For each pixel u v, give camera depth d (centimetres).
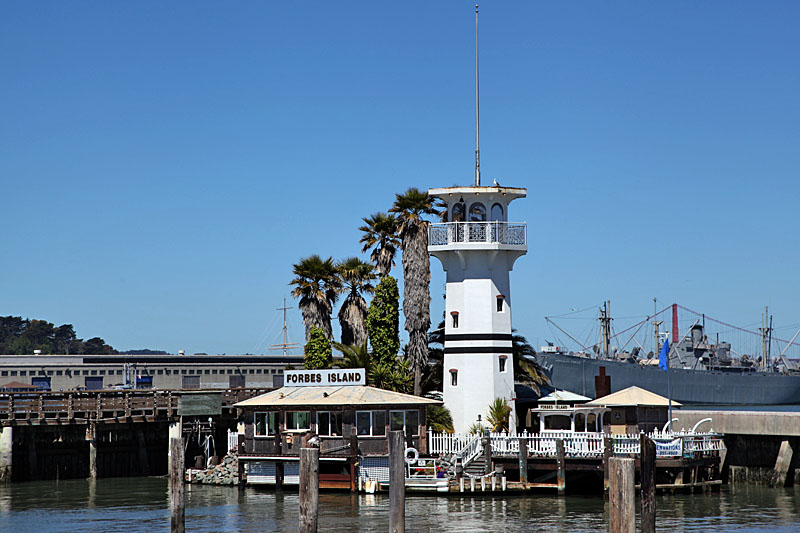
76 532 5300
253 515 5825
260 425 7181
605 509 5878
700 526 5312
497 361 8094
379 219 9281
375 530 5191
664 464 6588
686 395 19538
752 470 7462
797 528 5228
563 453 6562
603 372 8750
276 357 19688
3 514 6006
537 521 5453
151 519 5753
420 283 8594
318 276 9331
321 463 7044
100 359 18188
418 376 8538
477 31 8769
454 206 8281
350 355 8475
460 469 6738
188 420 8856
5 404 7962
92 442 8250
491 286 8156
